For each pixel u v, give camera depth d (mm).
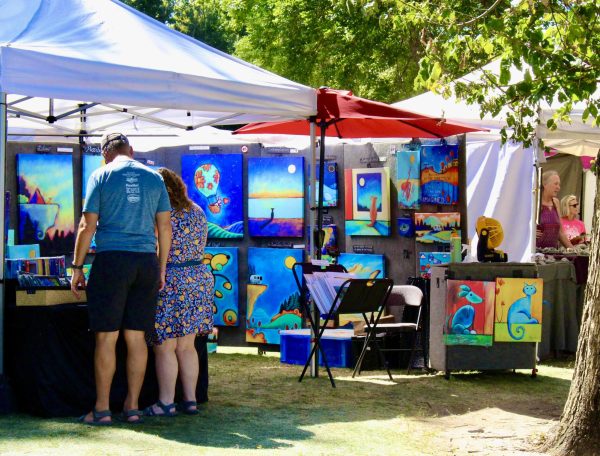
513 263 12109
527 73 9500
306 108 11578
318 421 10180
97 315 9555
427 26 9859
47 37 10164
